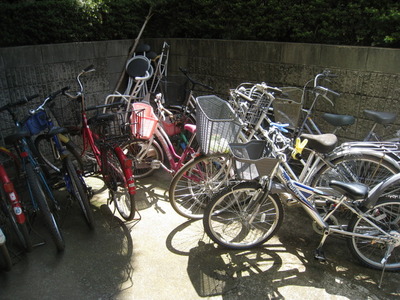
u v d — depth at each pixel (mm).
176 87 4145
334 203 2697
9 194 2660
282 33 4164
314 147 2871
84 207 3043
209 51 4637
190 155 3639
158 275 2695
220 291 2553
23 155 2875
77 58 4551
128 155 3867
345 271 2738
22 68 4113
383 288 2580
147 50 4938
